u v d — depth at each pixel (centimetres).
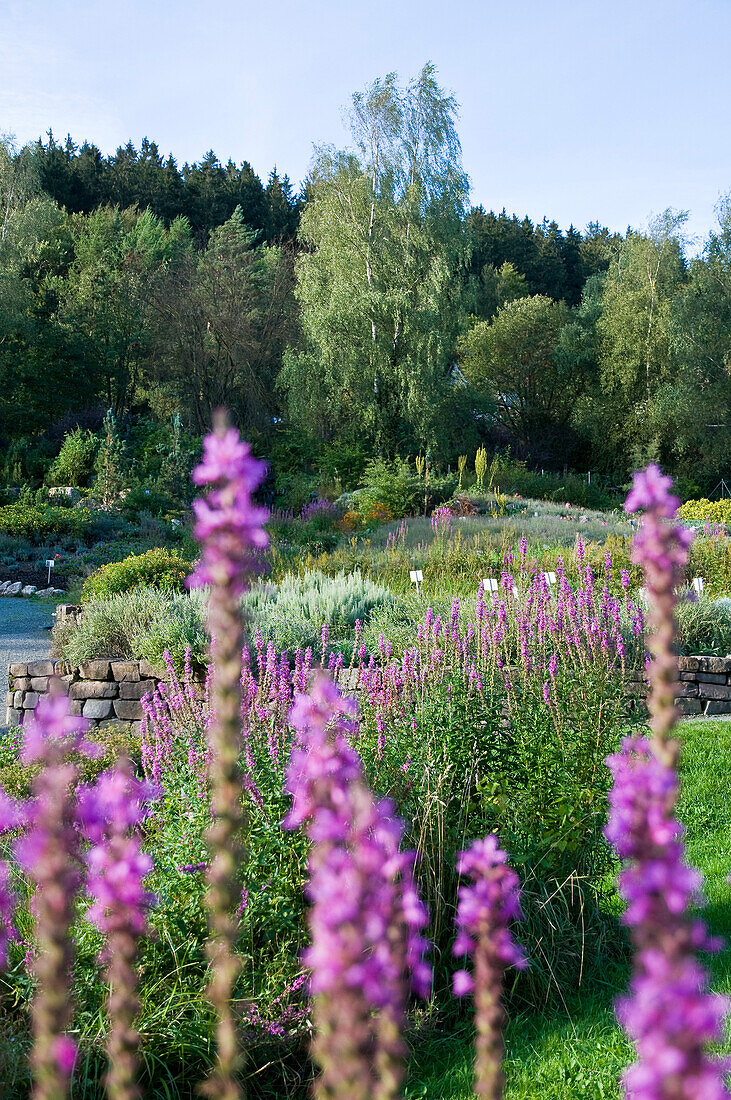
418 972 124
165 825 383
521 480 3194
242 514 115
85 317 4056
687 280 4153
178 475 2636
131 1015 117
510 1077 315
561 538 1756
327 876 90
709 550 1326
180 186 5925
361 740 430
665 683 131
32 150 4109
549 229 6881
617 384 4206
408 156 3181
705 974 83
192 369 3822
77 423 3600
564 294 6209
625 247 4441
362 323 3098
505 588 709
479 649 525
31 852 113
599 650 501
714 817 585
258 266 4369
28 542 2142
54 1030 105
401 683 465
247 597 1038
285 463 3078
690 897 85
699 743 716
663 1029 72
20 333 3856
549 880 408
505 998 371
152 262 4275
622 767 132
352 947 84
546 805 421
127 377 4206
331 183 3206
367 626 977
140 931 120
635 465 3866
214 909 130
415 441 3123
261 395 3816
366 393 3155
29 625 1464
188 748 441
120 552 2052
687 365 3691
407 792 402
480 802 436
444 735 432
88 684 855
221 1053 128
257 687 486
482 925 116
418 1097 305
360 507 2334
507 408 4722
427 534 1928
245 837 332
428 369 3089
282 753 381
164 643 845
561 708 452
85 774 454
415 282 3158
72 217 5062
